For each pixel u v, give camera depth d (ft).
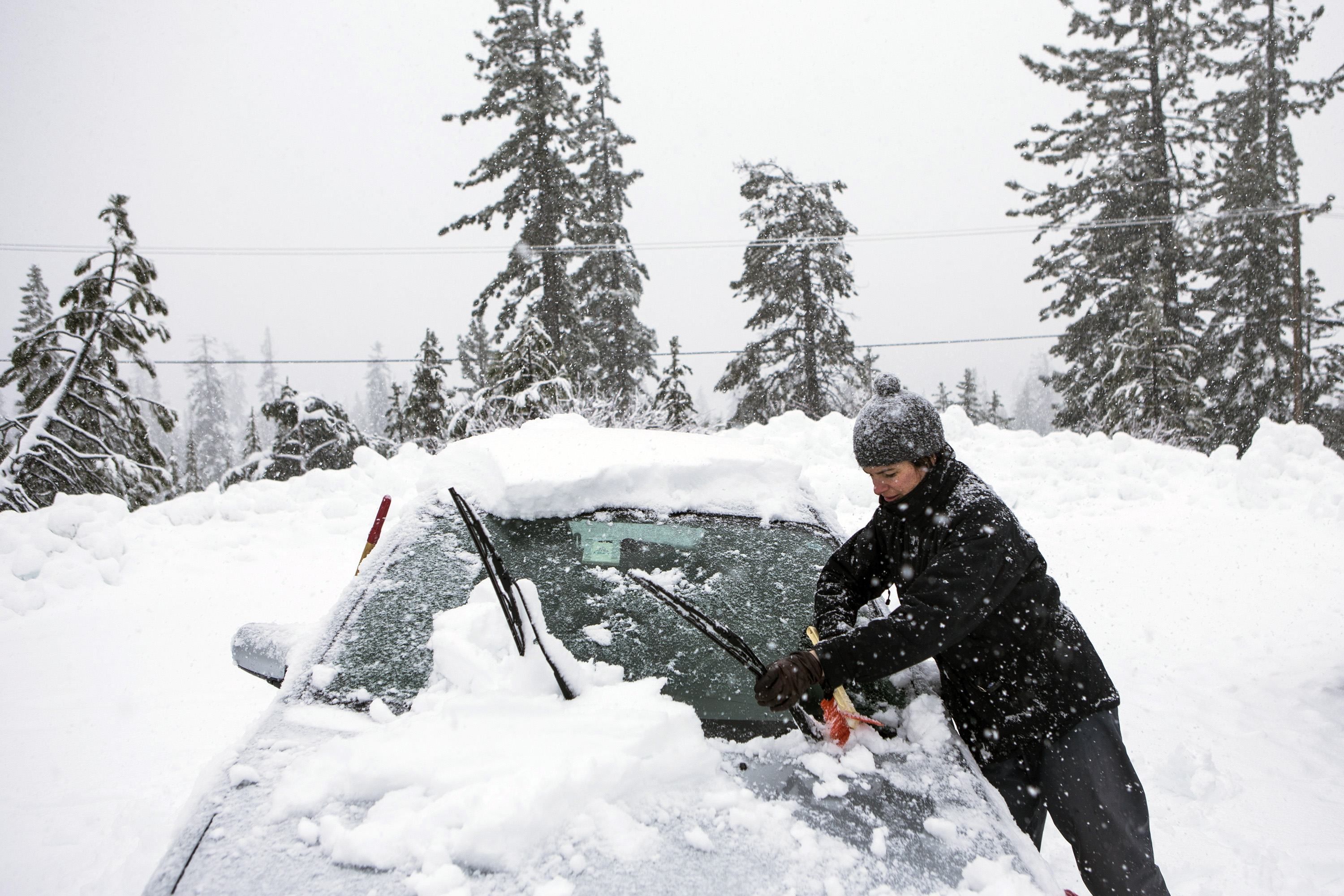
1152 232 78.23
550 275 77.51
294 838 4.93
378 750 5.58
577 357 78.95
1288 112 86.69
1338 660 15.29
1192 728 13.61
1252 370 84.99
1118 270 80.84
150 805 10.36
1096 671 7.02
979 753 7.14
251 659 7.68
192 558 21.58
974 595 6.37
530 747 5.67
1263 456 25.66
